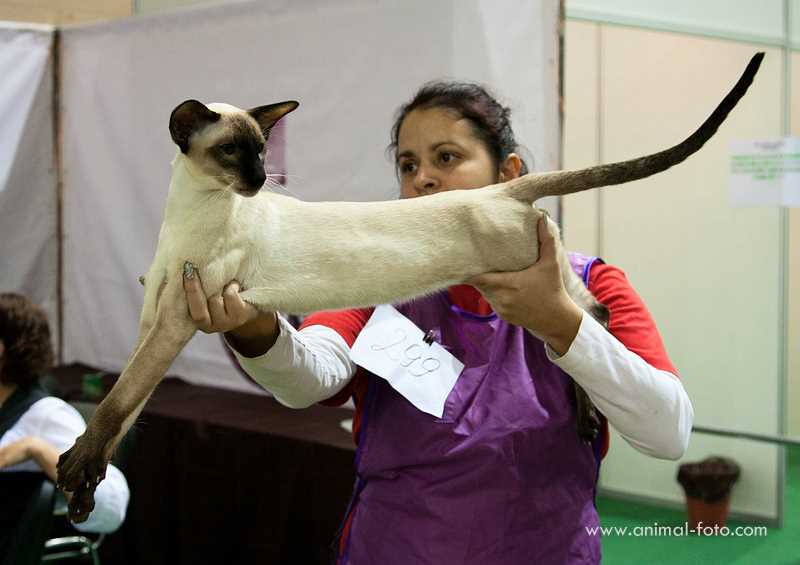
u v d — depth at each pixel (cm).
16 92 376
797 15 341
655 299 377
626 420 118
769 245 350
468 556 123
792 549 341
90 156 378
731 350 364
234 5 314
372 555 129
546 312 114
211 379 343
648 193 372
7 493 209
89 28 369
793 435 359
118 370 378
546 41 233
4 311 223
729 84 348
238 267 115
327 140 294
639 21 362
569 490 128
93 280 384
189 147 116
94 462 105
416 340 133
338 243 121
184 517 280
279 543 257
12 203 380
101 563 296
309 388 130
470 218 123
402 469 129
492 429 125
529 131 236
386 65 274
